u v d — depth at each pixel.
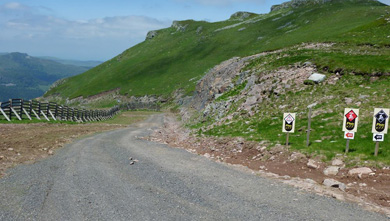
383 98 18.67
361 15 88.38
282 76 28.58
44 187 10.39
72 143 21.39
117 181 11.56
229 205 8.98
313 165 12.99
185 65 141.75
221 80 45.09
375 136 12.39
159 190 10.48
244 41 135.75
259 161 15.29
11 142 18.77
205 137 23.48
